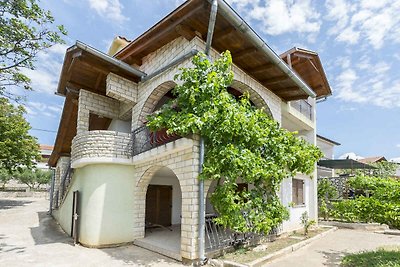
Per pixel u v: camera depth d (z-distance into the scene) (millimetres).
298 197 10484
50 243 7531
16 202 20984
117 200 7332
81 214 7500
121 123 9867
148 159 7133
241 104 6473
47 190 30516
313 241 7973
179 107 6242
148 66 8086
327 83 12234
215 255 5691
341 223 11273
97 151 7246
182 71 6254
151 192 9977
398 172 22141
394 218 5473
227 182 5652
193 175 5664
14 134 17766
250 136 6062
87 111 8945
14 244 7402
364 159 30922
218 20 5871
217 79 5691
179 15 5957
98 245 6895
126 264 5500
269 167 6320
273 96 8898
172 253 5914
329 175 19359
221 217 5539
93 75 8234
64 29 7098
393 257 5344
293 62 11219
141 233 7605
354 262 5324
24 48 6805
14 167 19484
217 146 5660
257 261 5344
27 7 6453
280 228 8375
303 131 12414
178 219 10805
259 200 6070
